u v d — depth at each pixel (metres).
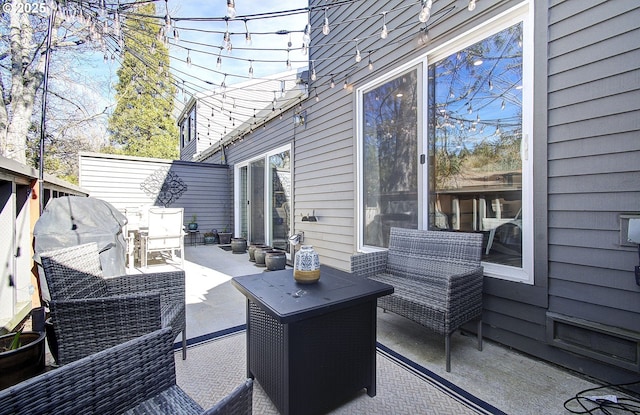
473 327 2.53
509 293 2.29
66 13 2.41
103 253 2.94
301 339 1.50
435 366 2.06
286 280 1.95
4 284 2.39
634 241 1.67
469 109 2.61
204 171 8.55
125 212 6.62
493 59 2.44
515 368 2.03
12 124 5.52
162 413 1.04
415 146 3.07
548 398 1.72
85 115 8.03
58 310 1.50
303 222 4.99
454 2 2.67
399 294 2.28
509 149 2.35
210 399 1.71
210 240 8.39
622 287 1.77
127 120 11.88
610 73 1.81
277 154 5.96
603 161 1.84
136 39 2.92
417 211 3.04
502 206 2.38
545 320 2.08
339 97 4.13
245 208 7.66
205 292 3.80
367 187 3.70
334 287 1.79
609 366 1.82
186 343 2.38
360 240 3.78
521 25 2.26
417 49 3.01
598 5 1.85
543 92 2.09
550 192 2.07
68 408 0.90
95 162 7.26
